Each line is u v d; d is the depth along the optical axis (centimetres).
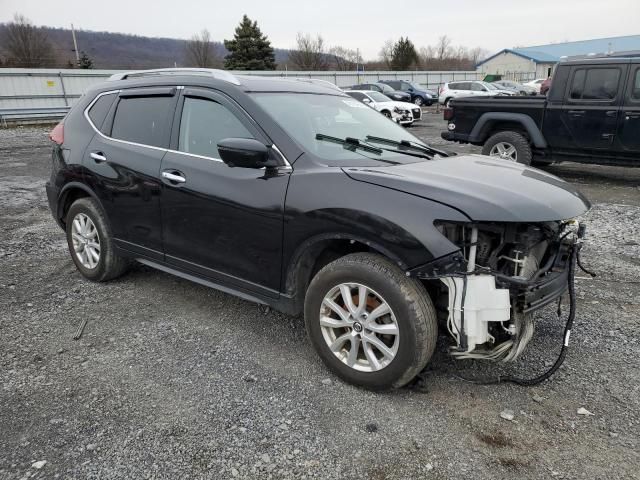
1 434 260
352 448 252
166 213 373
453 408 283
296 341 357
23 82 2505
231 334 366
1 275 478
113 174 407
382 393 296
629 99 801
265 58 5722
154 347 347
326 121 369
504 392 297
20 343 351
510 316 269
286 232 306
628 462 242
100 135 430
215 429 265
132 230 408
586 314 396
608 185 895
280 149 319
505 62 6612
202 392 296
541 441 257
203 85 368
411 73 4566
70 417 273
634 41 5722
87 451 248
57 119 2542
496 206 258
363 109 431
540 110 893
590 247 557
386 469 239
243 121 339
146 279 470
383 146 369
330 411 279
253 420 272
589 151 863
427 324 271
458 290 260
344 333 304
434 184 276
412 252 261
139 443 254
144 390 297
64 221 484
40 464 240
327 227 288
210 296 433
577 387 302
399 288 270
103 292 440
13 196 835
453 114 1013
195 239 360
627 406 284
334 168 304
